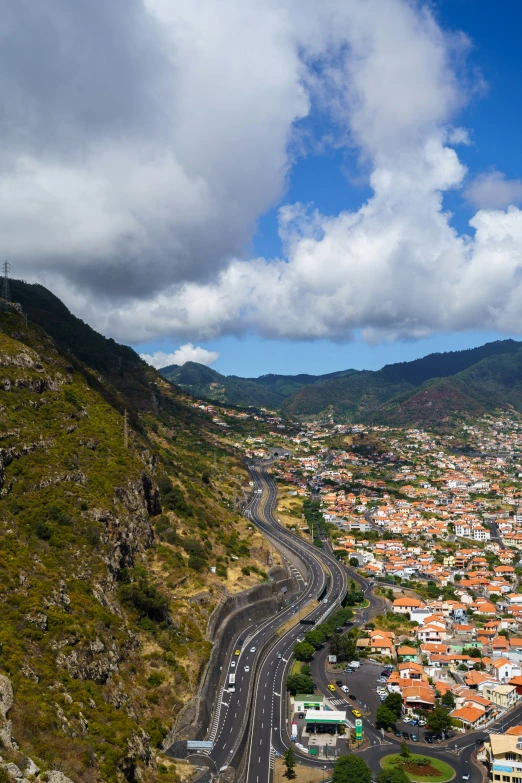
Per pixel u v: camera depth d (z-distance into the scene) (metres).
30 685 102.12
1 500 155.50
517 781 138.25
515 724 170.25
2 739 84.75
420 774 142.75
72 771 91.25
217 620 198.00
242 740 147.38
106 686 126.62
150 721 134.38
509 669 197.25
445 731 165.62
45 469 176.12
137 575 183.12
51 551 149.38
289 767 139.50
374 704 177.12
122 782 101.12
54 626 121.75
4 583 122.88
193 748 134.38
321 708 170.12
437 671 199.25
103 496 185.88
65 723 101.00
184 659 163.75
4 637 109.50
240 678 178.50
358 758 138.62
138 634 157.12
